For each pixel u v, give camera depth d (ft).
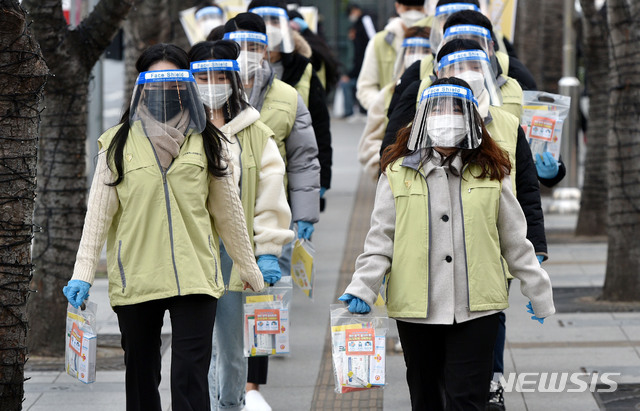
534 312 28.37
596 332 46.62
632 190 51.65
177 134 27.27
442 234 27.45
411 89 33.68
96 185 27.37
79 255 27.20
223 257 32.32
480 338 27.48
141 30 63.31
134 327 27.48
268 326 31.94
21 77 26.05
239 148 32.19
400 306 27.58
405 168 27.96
